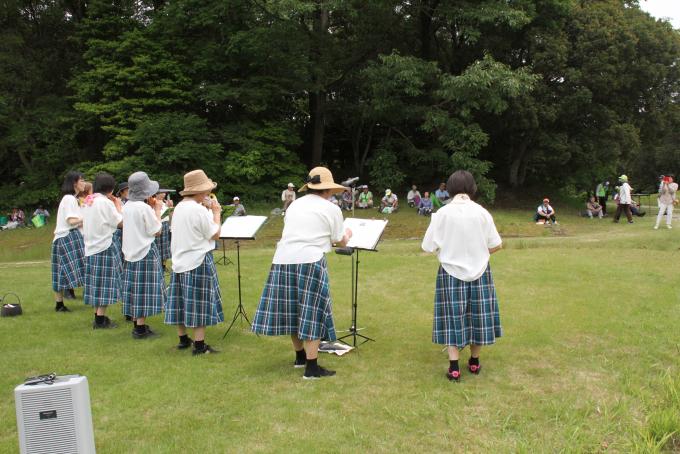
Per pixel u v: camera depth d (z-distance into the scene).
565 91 20.53
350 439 3.44
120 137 19.42
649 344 5.13
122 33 21.25
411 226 17.00
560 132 22.30
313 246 4.35
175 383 4.38
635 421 3.59
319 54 21.94
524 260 9.57
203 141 20.14
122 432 3.56
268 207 20.05
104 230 5.91
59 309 6.93
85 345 5.44
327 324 4.40
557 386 4.23
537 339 5.34
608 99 21.84
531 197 23.97
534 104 20.23
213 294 5.04
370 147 26.42
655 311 6.24
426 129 19.62
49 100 22.50
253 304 7.09
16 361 4.95
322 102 22.61
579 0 22.14
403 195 23.05
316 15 21.78
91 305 6.54
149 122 19.19
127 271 5.55
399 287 7.93
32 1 23.16
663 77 21.27
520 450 3.21
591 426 3.55
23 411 2.66
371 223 4.95
